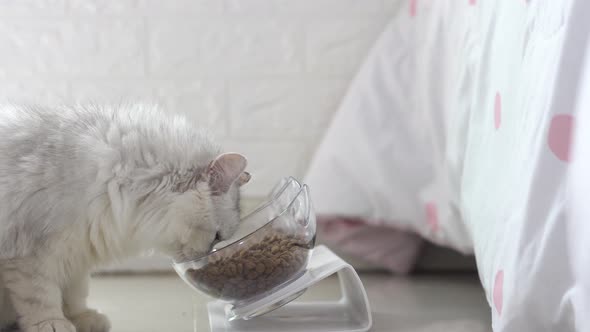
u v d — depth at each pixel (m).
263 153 1.48
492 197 1.00
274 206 1.14
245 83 1.48
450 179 1.19
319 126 1.48
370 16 1.47
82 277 1.11
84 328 1.11
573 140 0.88
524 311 0.88
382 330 1.11
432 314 1.18
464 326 1.12
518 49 1.00
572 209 0.87
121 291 1.34
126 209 1.02
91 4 1.45
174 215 1.04
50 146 1.02
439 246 1.48
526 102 0.95
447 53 1.26
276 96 1.48
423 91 1.32
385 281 1.40
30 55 1.46
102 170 1.02
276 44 1.47
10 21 1.45
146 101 1.46
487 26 1.10
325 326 1.10
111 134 1.03
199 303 1.25
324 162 1.41
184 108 1.48
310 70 1.48
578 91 0.88
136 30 1.46
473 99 1.11
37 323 1.03
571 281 0.86
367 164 1.38
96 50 1.46
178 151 1.04
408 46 1.39
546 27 0.94
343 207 1.38
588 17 0.89
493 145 1.02
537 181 0.89
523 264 0.89
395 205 1.36
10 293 1.03
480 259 1.02
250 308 1.07
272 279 1.07
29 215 1.01
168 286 1.37
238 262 1.05
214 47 1.47
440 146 1.28
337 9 1.47
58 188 1.01
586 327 0.84
